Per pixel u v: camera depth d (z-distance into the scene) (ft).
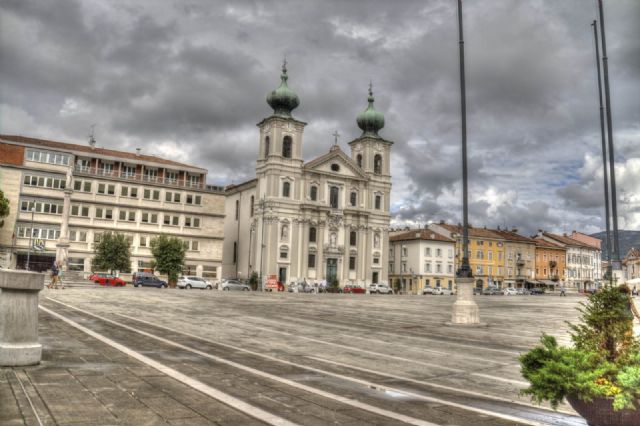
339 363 35.24
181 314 71.97
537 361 19.76
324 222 270.67
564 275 415.44
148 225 250.98
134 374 26.84
